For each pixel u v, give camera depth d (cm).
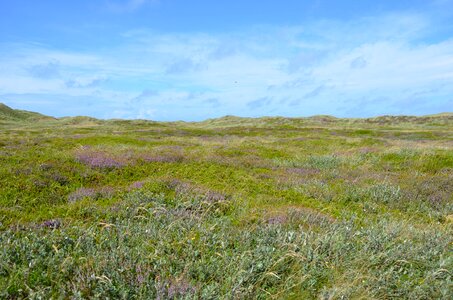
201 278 629
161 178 1405
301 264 684
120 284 575
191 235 788
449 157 2162
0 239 720
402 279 686
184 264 662
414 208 1289
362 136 5550
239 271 604
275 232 845
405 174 1839
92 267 608
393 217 1144
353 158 2291
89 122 11088
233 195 1243
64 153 1933
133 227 838
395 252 755
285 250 732
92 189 1255
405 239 845
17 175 1355
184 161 1925
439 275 682
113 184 1426
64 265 609
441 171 1923
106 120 11225
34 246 685
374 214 1212
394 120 11881
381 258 740
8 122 10656
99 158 1752
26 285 531
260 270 658
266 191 1422
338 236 799
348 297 590
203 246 739
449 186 1559
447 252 806
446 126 9756
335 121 11944
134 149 2336
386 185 1495
